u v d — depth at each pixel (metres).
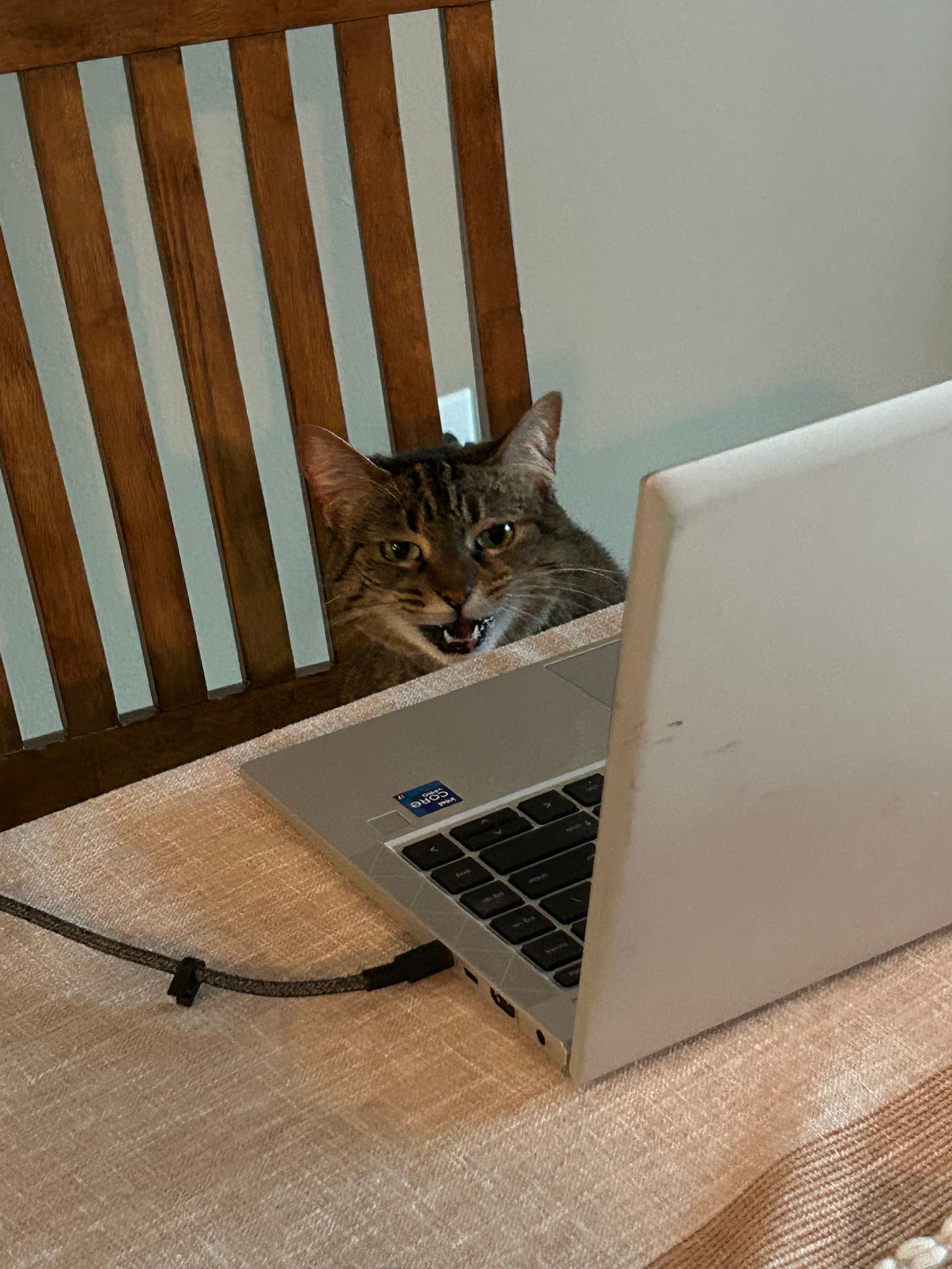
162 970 0.54
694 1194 0.44
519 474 1.29
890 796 0.43
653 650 0.34
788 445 0.33
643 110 1.38
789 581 0.35
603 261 1.43
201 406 0.93
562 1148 0.45
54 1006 0.53
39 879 0.61
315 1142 0.46
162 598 0.95
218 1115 0.48
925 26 1.52
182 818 0.64
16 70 0.82
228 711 0.99
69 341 1.21
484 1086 0.48
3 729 0.94
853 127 1.53
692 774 0.37
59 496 0.90
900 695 0.40
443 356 1.39
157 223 0.89
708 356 1.56
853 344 1.68
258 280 1.27
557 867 0.57
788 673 0.37
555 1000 0.50
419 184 1.29
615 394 1.52
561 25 1.29
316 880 0.60
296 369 0.96
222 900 0.59
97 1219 0.44
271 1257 0.42
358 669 1.20
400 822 0.61
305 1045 0.51
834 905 0.46
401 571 1.28
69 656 0.93
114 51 0.84
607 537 1.60
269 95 0.89
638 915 0.40
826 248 1.59
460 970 0.53
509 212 0.99
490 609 1.30
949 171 1.63
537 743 0.66
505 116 1.30
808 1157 0.44
